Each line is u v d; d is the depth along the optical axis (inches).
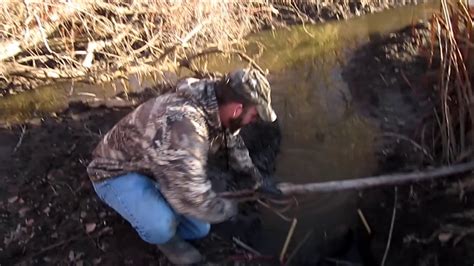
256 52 219.0
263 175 147.0
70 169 152.2
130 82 199.9
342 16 240.5
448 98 139.8
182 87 100.6
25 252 130.8
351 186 122.0
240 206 139.4
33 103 191.9
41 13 214.7
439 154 142.6
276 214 138.9
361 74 192.2
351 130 165.3
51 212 140.1
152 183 110.1
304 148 159.6
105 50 215.6
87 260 128.4
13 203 143.2
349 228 133.7
